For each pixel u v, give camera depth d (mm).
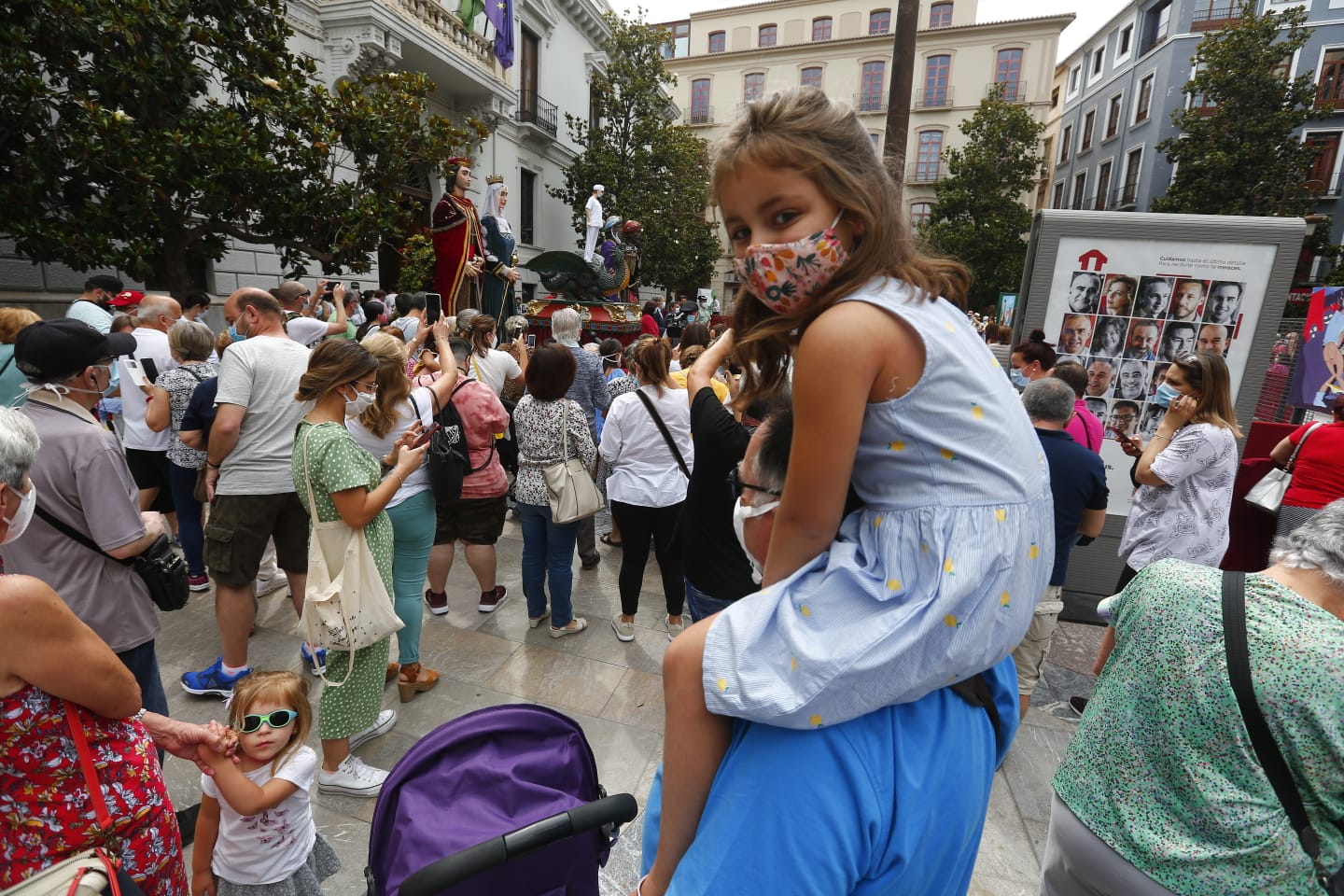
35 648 1139
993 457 748
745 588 2568
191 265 9234
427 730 2795
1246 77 18406
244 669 2908
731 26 35562
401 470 2375
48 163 5457
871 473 796
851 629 753
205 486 3434
